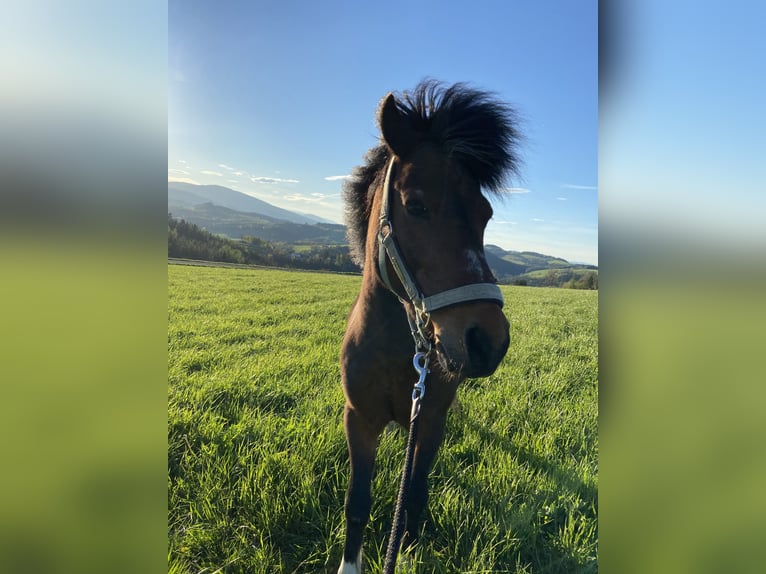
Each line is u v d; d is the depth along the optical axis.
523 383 4.56
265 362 4.88
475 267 1.72
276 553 2.17
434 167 1.79
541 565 2.17
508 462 2.85
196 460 2.75
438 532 2.36
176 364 4.59
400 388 2.13
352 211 2.43
